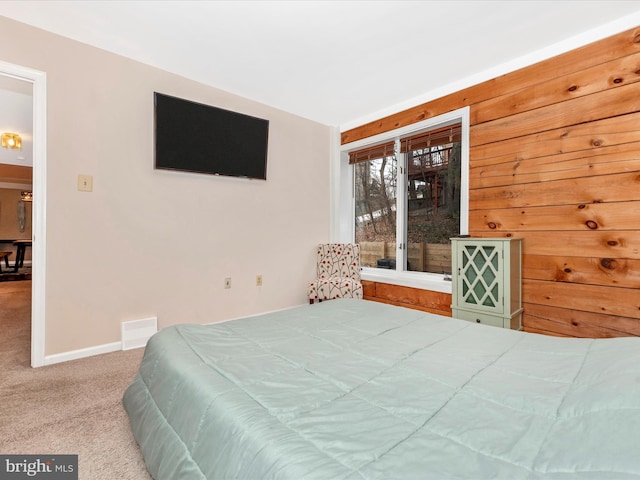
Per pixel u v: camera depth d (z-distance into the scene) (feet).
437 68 8.86
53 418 5.13
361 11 6.60
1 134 14.87
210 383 3.12
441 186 10.49
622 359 3.10
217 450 2.54
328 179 13.46
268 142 11.28
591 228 7.14
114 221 8.20
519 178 8.25
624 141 6.72
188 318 9.53
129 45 7.85
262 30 7.23
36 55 7.13
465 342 4.26
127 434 4.75
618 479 1.75
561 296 7.55
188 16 6.80
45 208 7.23
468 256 8.33
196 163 9.45
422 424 2.48
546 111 7.80
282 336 4.51
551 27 7.07
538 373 3.27
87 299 7.80
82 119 7.70
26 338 8.93
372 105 11.43
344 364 3.59
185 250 9.47
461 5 6.42
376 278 11.85
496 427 2.41
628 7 6.41
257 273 11.17
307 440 2.28
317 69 8.97
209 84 9.87
